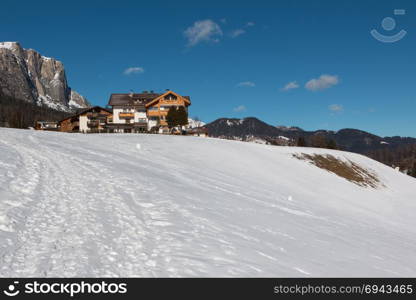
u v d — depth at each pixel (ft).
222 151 138.82
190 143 144.36
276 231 42.80
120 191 46.26
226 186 77.05
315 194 112.16
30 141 84.94
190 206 44.60
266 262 28.55
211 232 34.78
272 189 95.96
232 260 27.32
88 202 38.63
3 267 20.67
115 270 22.66
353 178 166.09
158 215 37.86
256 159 139.03
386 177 186.91
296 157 175.52
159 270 23.43
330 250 38.68
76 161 64.49
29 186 40.42
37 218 30.48
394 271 34.83
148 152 108.17
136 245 27.71
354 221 78.43
